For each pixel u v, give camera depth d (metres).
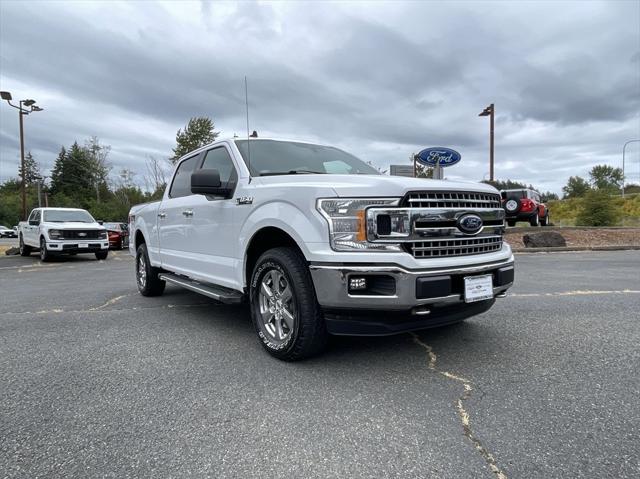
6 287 8.36
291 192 3.45
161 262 6.06
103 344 4.14
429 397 2.83
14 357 3.79
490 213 3.59
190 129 40.25
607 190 21.28
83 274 10.54
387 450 2.23
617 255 11.97
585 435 2.34
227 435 2.41
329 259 3.10
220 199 4.44
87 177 73.12
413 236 3.09
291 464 2.12
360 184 3.19
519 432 2.38
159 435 2.42
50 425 2.55
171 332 4.54
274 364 3.51
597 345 3.85
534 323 4.60
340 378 3.18
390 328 3.10
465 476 2.00
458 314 3.37
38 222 15.73
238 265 4.11
